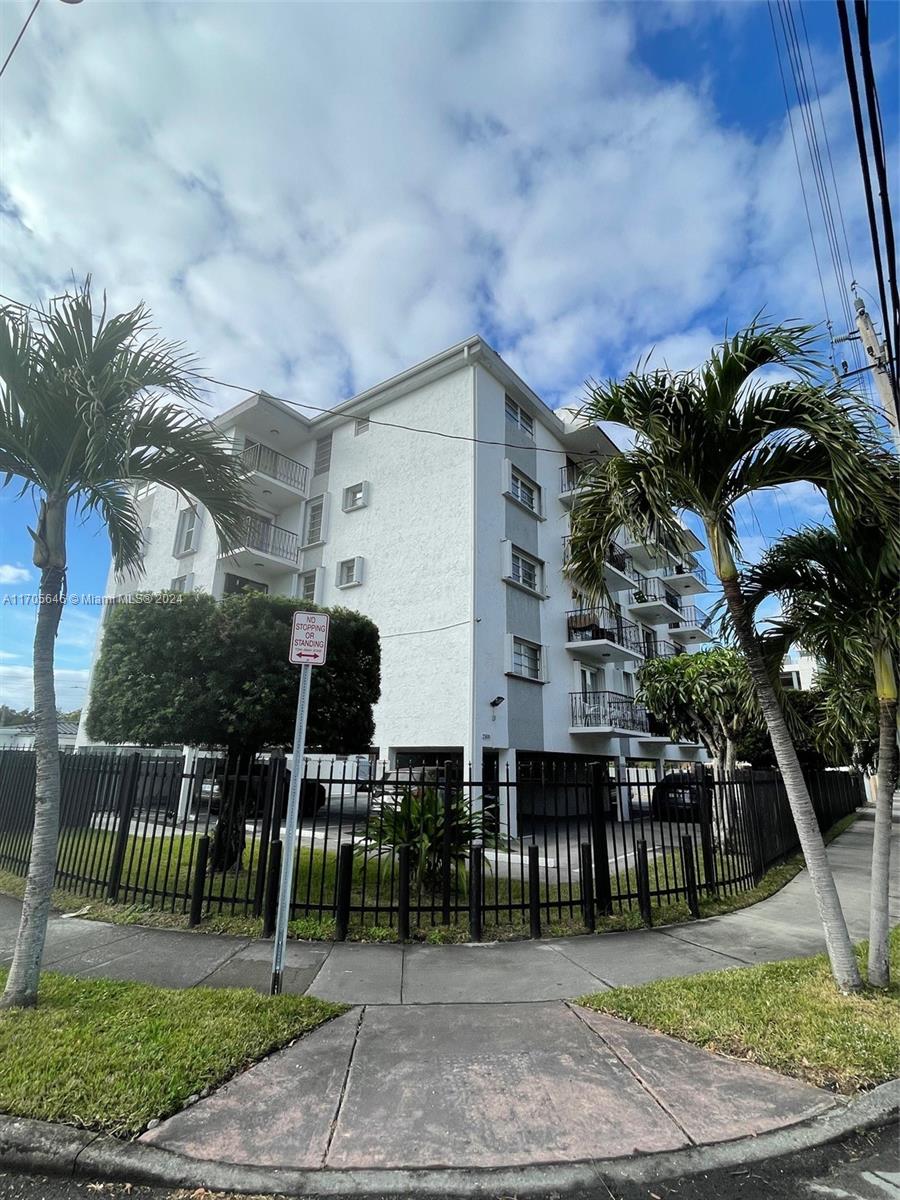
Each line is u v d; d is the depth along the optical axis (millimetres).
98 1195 2664
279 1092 3314
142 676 8016
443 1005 4492
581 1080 3473
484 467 17156
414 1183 2705
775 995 4527
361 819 13211
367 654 9922
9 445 4664
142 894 7148
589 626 19750
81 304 4668
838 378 4723
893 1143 3021
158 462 5238
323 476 20562
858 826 19859
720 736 13523
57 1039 3650
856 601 5336
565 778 6988
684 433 4984
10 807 8891
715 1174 2801
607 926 6527
